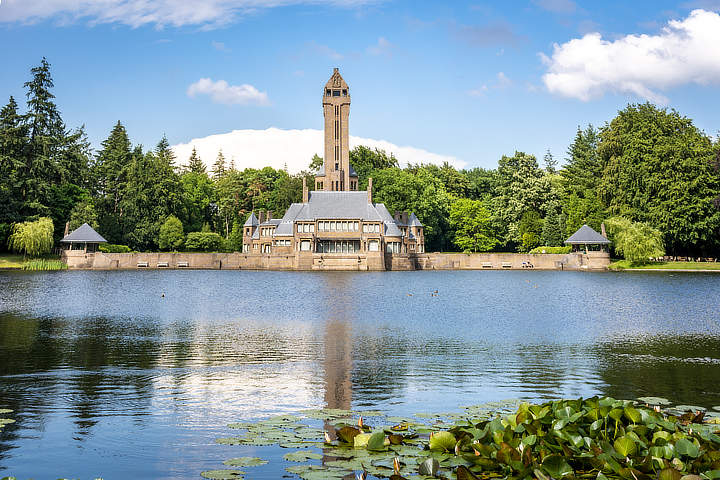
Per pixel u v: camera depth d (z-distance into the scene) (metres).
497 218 144.38
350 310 44.19
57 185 125.50
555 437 12.20
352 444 13.39
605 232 114.81
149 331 32.53
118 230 130.50
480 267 125.00
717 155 102.69
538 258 122.19
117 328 33.69
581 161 143.88
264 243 137.12
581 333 32.25
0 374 21.42
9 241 107.19
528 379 20.98
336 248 126.44
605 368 22.84
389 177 146.00
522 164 143.75
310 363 23.72
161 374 21.55
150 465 12.21
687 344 28.72
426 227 143.25
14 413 16.30
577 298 55.31
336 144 148.25
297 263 119.56
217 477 11.39
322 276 96.62
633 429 12.26
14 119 116.94
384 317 39.66
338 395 18.59
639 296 57.19
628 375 21.58
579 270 117.12
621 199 115.62
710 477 10.45
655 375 21.58
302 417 15.82
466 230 145.25
